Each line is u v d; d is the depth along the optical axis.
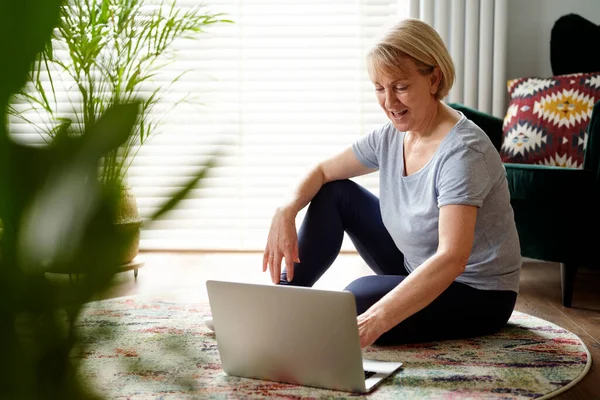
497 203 2.05
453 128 1.98
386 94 1.96
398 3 3.97
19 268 0.28
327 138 4.09
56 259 0.29
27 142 0.28
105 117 0.28
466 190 1.88
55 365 0.30
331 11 4.03
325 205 2.20
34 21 0.26
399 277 2.09
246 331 1.73
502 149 3.42
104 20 3.12
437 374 1.83
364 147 2.20
